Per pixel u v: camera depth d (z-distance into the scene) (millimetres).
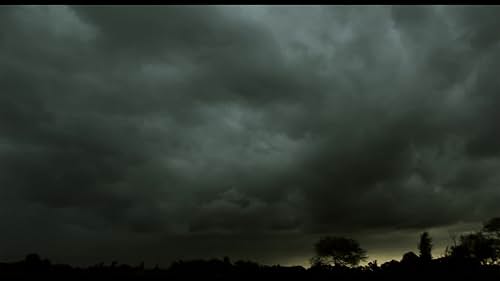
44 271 61812
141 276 63125
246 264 75438
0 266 62781
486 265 78250
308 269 76438
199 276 65625
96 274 62406
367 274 73125
